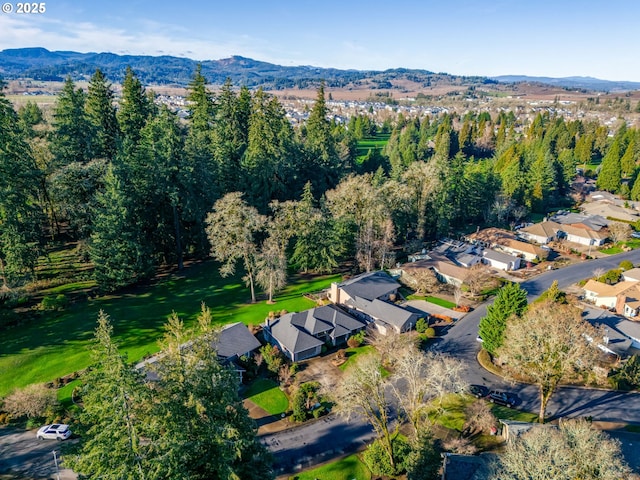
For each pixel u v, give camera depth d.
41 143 64.62
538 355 36.41
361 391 33.28
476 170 106.19
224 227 59.06
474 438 36.75
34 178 56.91
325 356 49.88
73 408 38.28
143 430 21.86
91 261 63.34
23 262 51.75
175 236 67.38
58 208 65.12
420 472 30.31
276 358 46.19
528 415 39.97
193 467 22.84
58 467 32.44
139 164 61.12
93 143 67.75
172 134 62.91
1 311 50.16
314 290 65.00
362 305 58.16
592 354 37.50
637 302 59.25
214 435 22.44
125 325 51.34
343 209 72.00
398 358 38.97
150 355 45.47
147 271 60.12
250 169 75.50
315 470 33.81
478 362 48.72
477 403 39.69
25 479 31.33
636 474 29.11
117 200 55.78
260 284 62.56
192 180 63.88
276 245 61.00
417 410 34.03
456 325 57.03
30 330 48.88
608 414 40.06
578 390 44.06
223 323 53.59
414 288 67.94
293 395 41.62
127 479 20.41
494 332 47.31
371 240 70.00
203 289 62.25
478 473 29.02
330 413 40.62
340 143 122.31
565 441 26.03
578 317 41.06
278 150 83.25
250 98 96.88
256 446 25.67
